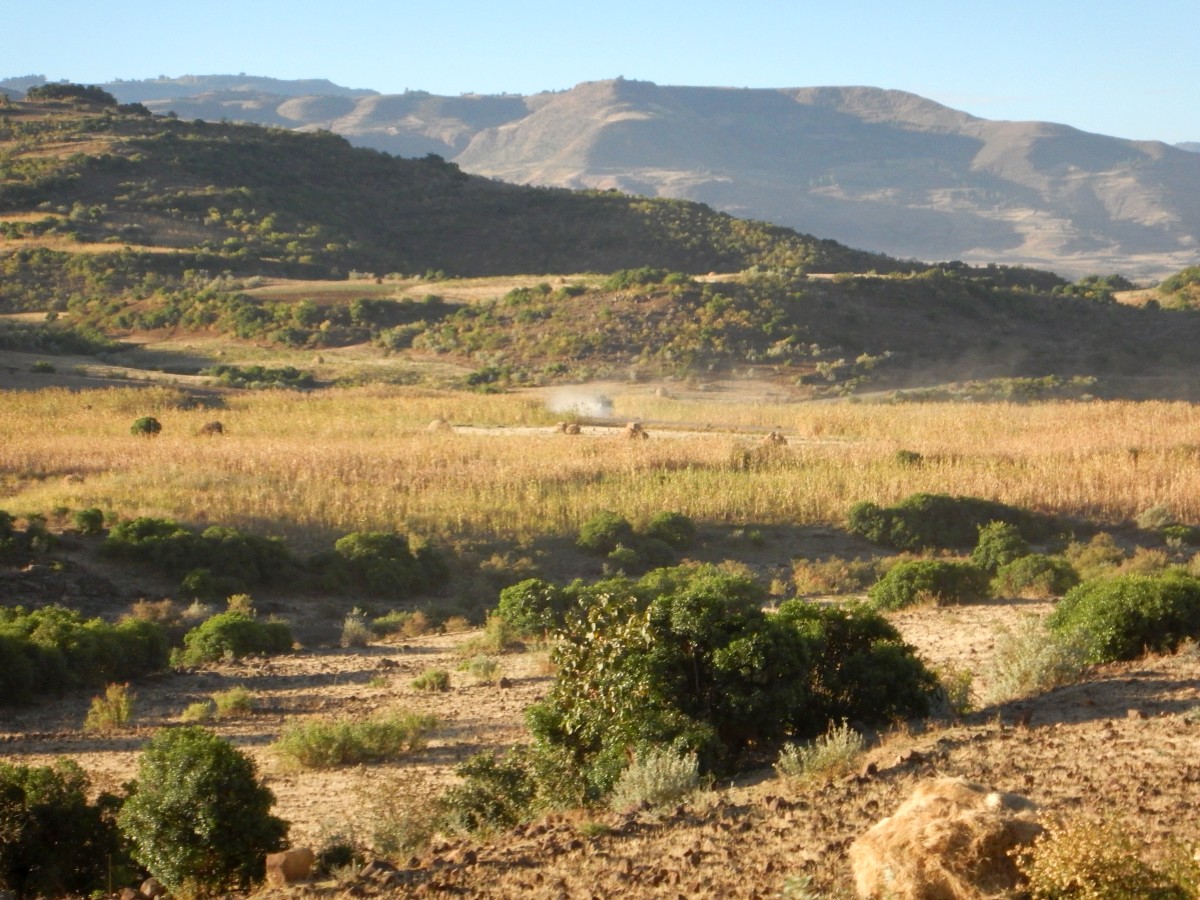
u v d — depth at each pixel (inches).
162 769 405.7
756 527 1469.0
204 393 2898.6
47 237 5546.3
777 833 319.9
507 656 896.3
